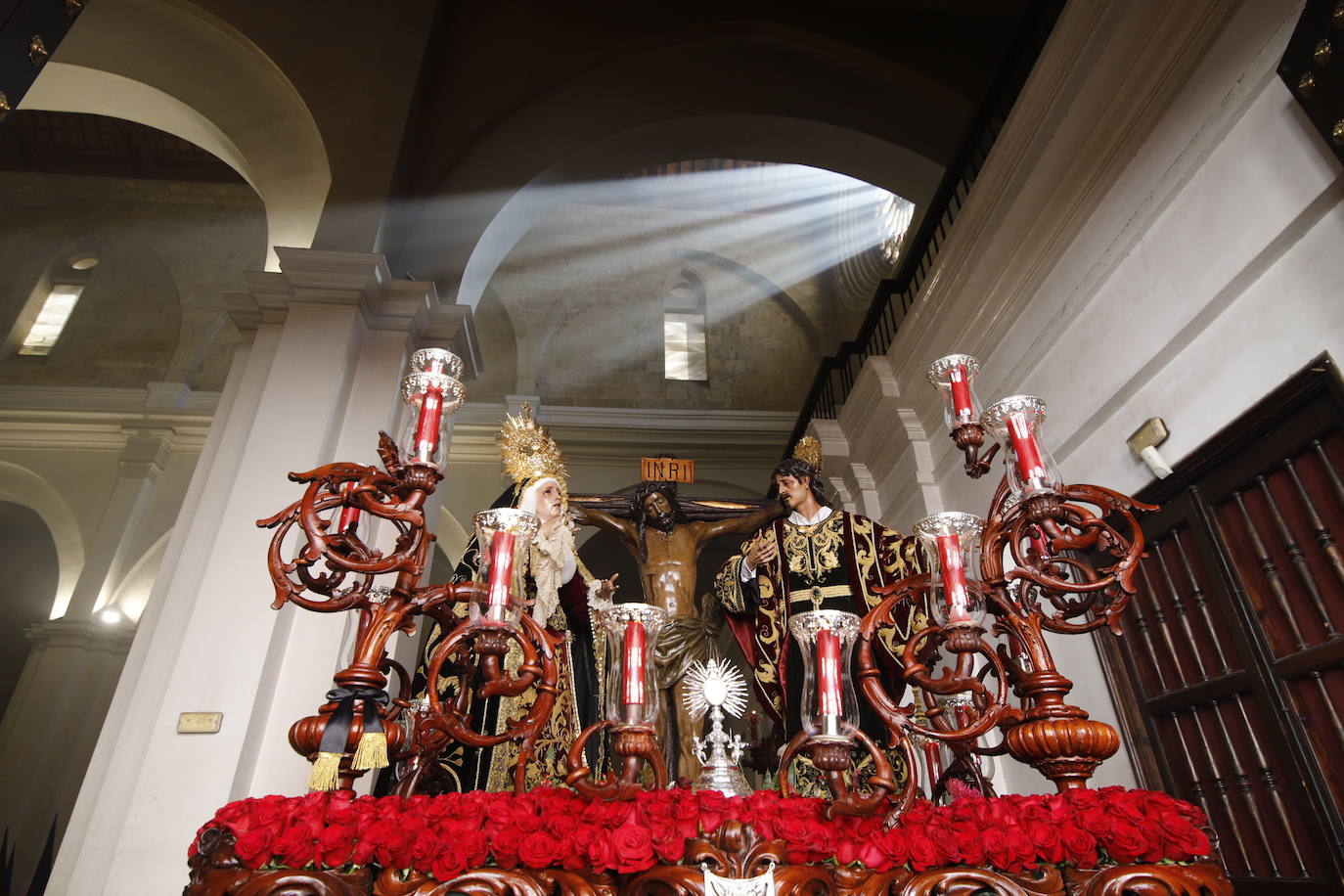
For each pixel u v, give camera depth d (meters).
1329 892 2.98
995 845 1.75
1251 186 3.24
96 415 11.86
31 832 9.61
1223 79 3.38
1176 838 1.73
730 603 3.84
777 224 13.66
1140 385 3.94
